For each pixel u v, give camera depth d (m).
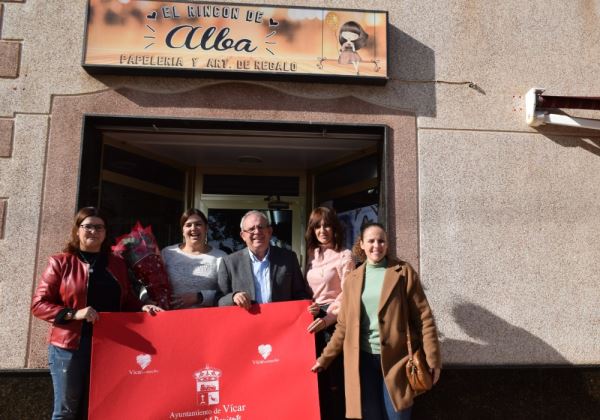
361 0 5.00
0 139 4.46
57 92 4.60
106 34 4.60
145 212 5.73
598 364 4.58
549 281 4.69
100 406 3.34
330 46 4.77
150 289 3.75
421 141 4.82
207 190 6.63
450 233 4.69
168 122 4.70
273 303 3.61
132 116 4.62
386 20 4.86
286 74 4.69
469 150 4.84
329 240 3.95
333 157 6.06
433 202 4.73
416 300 3.41
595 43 5.13
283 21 4.77
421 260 4.64
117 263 3.62
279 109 4.78
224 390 3.48
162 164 6.09
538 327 4.61
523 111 4.94
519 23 5.09
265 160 6.26
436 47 4.98
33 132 4.52
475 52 5.01
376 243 3.49
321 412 3.87
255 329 3.57
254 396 3.48
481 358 4.52
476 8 5.08
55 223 4.40
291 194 6.75
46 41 4.66
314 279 3.89
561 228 4.78
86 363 3.44
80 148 4.51
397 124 4.84
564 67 5.05
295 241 6.66
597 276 4.73
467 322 4.57
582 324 4.65
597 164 4.90
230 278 3.77
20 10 4.68
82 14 4.74
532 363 4.56
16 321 4.24
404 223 4.68
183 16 4.69
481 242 4.70
